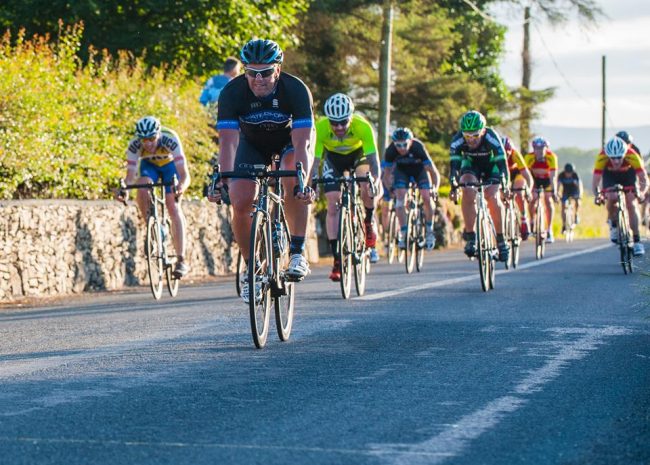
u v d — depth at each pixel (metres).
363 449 8.35
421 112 60.56
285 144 14.39
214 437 8.74
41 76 30.69
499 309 18.33
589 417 9.52
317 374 11.66
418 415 9.57
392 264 34.81
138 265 28.36
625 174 28.59
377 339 14.45
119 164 31.05
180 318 17.50
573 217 57.41
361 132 22.11
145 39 43.03
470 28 74.88
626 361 12.59
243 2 44.78
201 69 44.62
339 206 20.91
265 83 13.46
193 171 34.41
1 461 8.02
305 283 25.64
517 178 32.94
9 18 41.94
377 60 57.16
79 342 14.60
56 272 25.08
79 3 41.25
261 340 13.61
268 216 13.70
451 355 13.01
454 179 22.16
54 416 9.54
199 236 31.48
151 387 10.91
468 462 7.98
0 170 26.31
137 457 8.12
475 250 21.86
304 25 54.94
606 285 23.59
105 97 33.00
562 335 14.85
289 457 8.12
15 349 14.12
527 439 8.70
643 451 8.35
